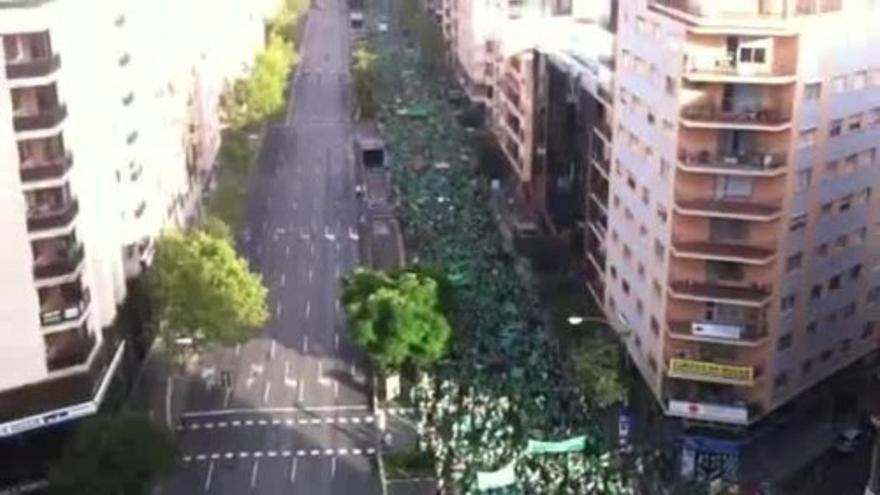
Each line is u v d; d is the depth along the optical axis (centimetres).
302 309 13012
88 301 9562
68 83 9288
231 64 18912
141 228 11419
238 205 16075
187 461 9862
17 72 8744
